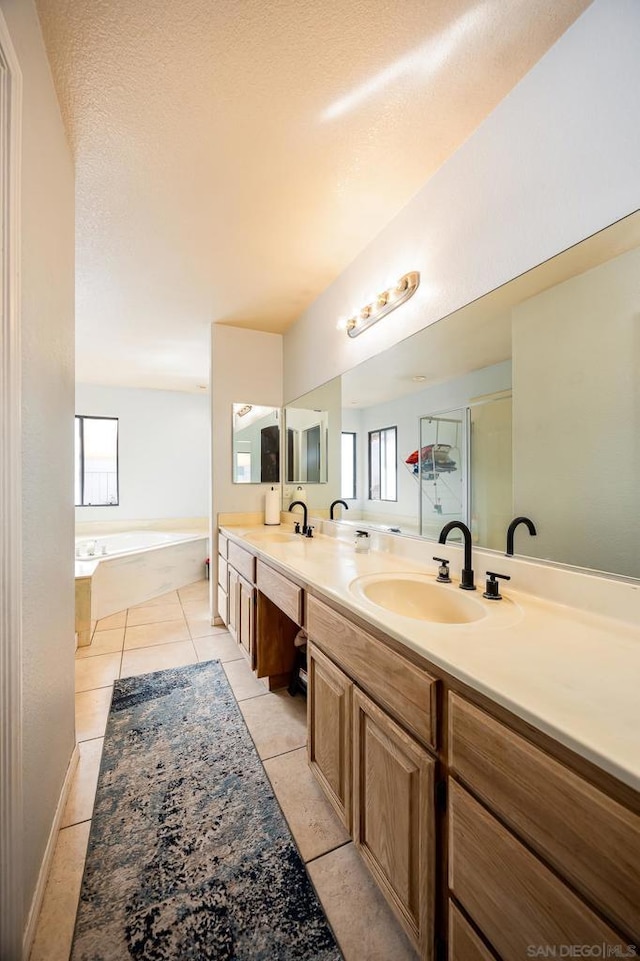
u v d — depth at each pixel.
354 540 2.10
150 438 4.77
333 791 1.16
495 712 0.66
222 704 1.92
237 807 1.29
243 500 3.06
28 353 0.90
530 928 0.57
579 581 1.02
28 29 0.88
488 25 0.95
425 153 1.36
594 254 0.96
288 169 1.43
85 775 1.43
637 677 0.69
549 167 1.04
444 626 0.92
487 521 1.33
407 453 1.71
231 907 0.97
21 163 0.82
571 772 0.54
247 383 3.06
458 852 0.71
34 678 0.94
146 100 1.16
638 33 0.84
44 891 0.99
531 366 1.15
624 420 0.94
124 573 3.44
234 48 1.02
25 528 0.88
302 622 1.45
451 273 1.40
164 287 2.37
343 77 1.09
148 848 1.13
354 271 2.05
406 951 0.89
